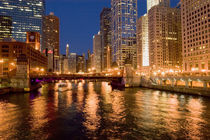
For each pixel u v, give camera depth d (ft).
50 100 171.32
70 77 307.58
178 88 224.12
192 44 414.82
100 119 101.96
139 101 161.68
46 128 86.53
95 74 334.44
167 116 106.32
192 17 416.87
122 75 345.51
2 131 82.33
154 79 315.58
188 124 90.33
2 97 193.16
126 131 81.51
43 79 296.10
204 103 145.18
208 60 367.45
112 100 169.58
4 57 368.48
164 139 71.87
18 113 116.67
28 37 541.75
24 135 77.30
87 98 184.55
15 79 243.19
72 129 84.89
